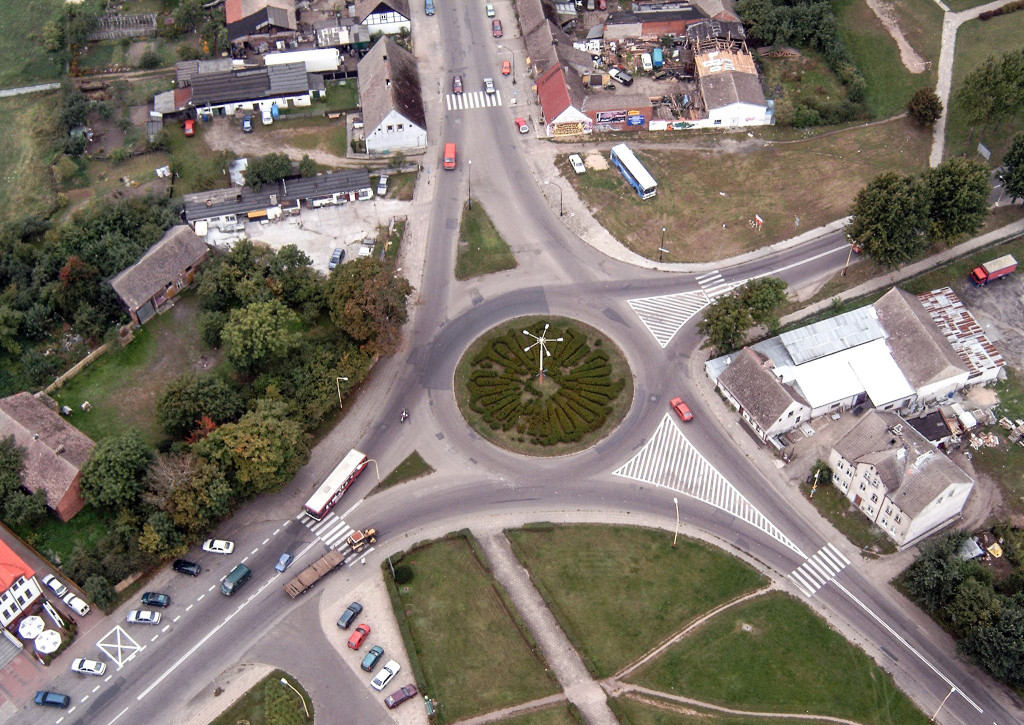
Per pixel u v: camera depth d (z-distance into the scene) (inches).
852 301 6402.6
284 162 7032.5
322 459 5797.2
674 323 6387.8
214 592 5236.2
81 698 4849.9
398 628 5073.8
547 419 5935.0
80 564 5147.6
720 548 5374.0
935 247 6673.2
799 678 4874.5
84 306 6166.3
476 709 4795.8
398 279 6200.8
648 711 4773.6
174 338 6269.7
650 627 5073.8
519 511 5546.3
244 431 5334.6
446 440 5871.1
